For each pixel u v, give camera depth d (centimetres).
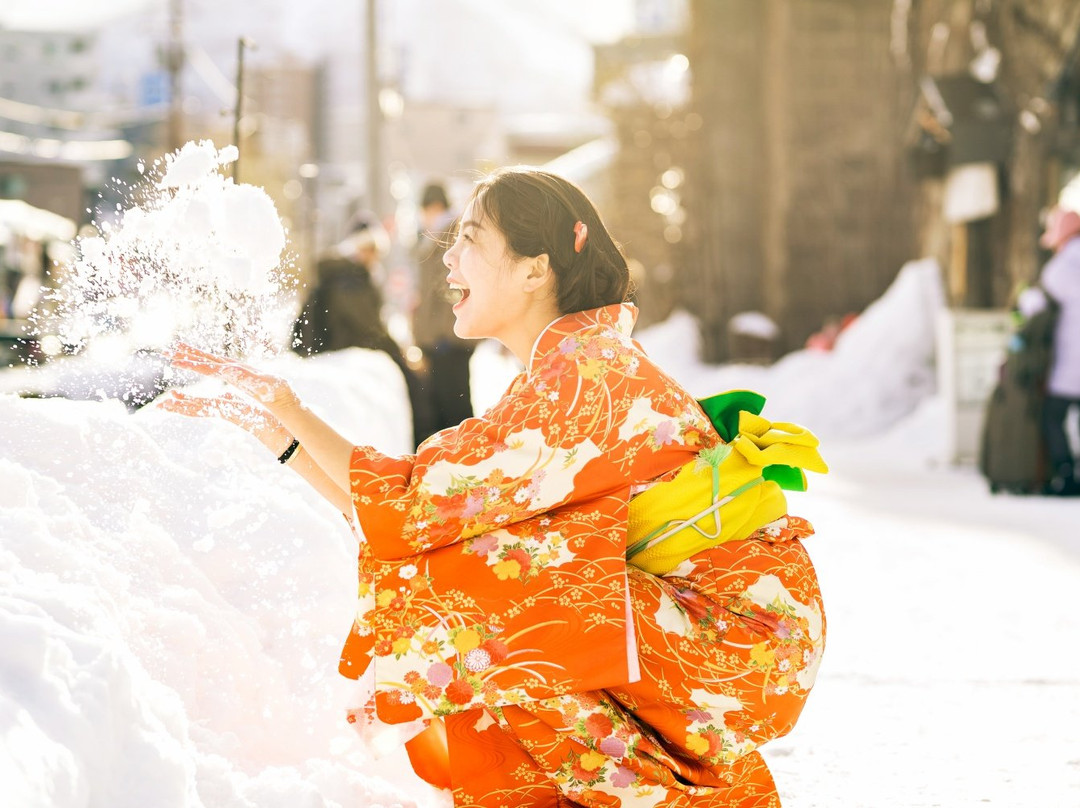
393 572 230
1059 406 938
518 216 244
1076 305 931
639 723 235
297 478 318
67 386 262
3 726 167
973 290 1388
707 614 233
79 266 247
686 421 237
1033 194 1295
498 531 230
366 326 805
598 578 228
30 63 5969
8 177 3397
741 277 2311
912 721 365
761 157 2312
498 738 238
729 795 242
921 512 842
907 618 509
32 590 204
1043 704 382
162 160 248
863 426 1526
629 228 2803
